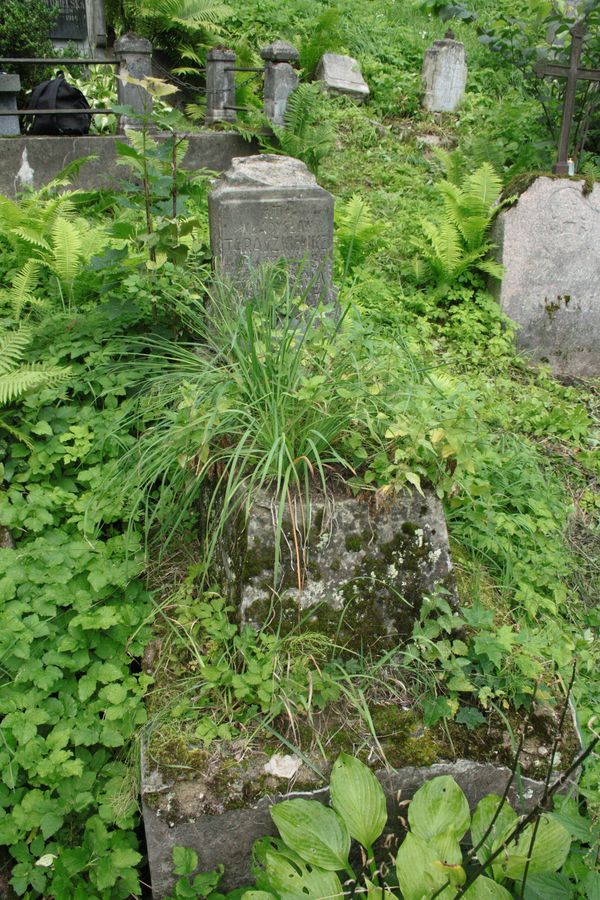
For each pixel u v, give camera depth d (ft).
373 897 6.86
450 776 7.62
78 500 10.60
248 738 7.94
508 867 7.04
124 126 23.35
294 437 8.99
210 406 9.36
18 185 21.42
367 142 27.25
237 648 8.43
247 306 10.20
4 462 11.00
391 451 9.07
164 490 9.99
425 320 18.11
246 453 8.79
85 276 14.93
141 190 12.27
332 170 24.86
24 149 21.15
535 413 15.08
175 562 10.19
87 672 8.78
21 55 26.94
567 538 12.53
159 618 9.42
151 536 10.44
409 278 19.45
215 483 9.74
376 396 9.48
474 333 17.66
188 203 20.17
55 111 21.99
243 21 34.94
